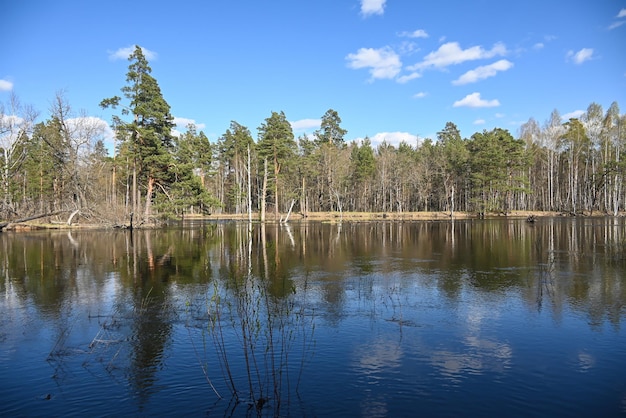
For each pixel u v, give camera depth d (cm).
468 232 3812
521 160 7038
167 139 4722
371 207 8469
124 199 5925
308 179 7575
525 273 1702
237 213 7812
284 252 2461
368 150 8000
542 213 6862
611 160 6419
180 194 4728
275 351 859
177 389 694
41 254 2378
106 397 670
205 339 933
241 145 7756
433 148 8756
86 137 4206
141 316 1123
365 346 881
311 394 668
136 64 4350
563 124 7300
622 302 1227
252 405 634
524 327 1004
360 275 1706
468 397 657
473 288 1436
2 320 1105
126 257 2252
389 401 645
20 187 5438
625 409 621
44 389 703
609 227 4100
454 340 916
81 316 1136
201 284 1540
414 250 2527
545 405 634
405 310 1163
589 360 802
